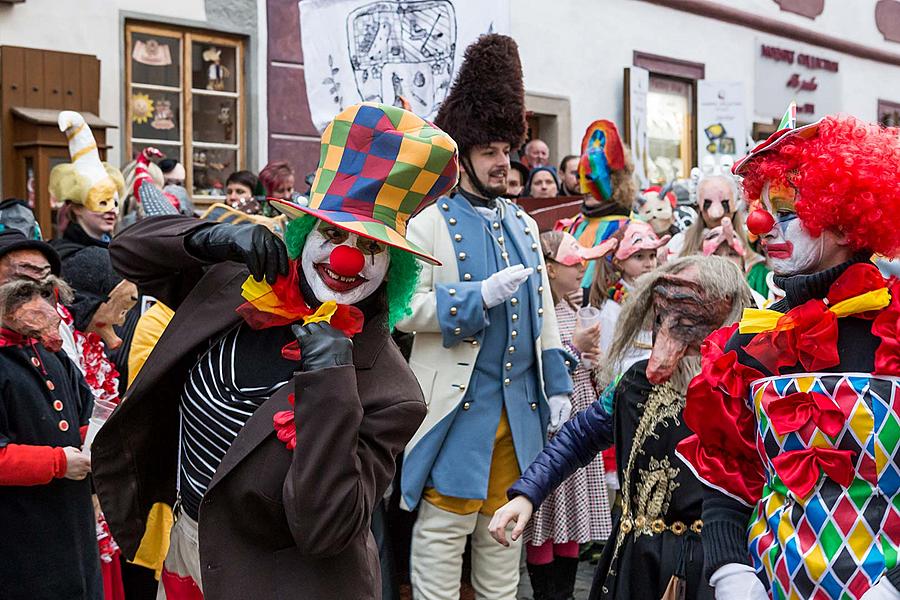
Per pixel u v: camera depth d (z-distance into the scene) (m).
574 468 3.04
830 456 2.11
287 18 8.87
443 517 4.03
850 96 15.93
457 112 4.14
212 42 8.51
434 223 4.04
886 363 2.11
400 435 2.36
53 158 7.04
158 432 2.60
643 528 2.81
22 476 3.15
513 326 4.08
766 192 2.23
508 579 4.22
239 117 8.70
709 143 12.82
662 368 2.78
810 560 2.13
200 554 2.32
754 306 2.84
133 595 4.18
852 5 15.84
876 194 2.10
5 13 7.32
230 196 7.25
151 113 8.18
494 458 4.15
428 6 5.39
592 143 6.32
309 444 2.19
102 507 2.58
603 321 5.15
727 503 2.40
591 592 3.00
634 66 12.03
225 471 2.28
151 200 4.95
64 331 3.68
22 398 3.25
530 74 10.88
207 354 2.46
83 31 7.70
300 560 2.32
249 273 2.49
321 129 5.56
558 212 6.89
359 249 2.31
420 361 4.04
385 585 3.96
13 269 3.38
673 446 2.77
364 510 2.25
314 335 2.24
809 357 2.18
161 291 2.67
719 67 13.36
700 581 2.70
